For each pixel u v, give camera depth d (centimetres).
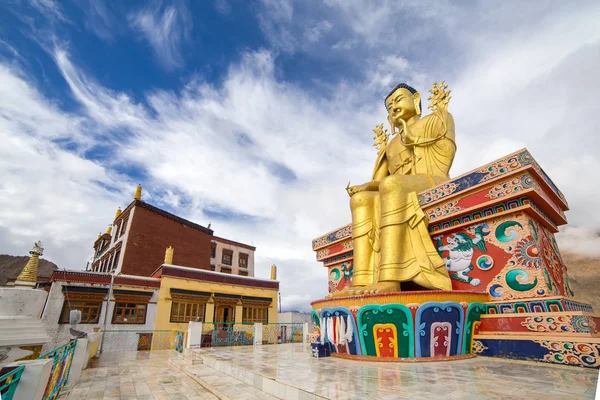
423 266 933
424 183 1075
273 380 581
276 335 2158
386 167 1419
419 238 980
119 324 1959
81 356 901
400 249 972
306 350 1260
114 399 671
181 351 1579
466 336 798
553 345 685
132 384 829
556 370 605
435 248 1000
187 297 2227
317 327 1187
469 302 807
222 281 2438
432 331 762
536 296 787
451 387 478
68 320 1845
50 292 1861
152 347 1966
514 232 864
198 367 1002
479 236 934
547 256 898
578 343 650
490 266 891
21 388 396
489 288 880
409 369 645
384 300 789
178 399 662
